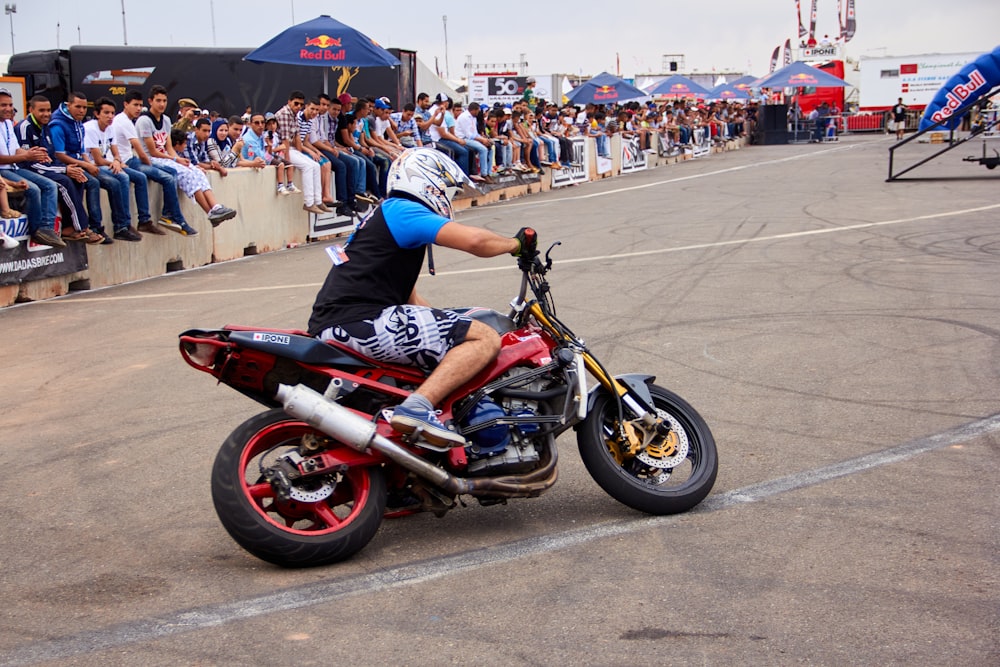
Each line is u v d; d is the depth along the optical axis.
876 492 4.64
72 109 10.60
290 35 16.33
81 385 7.03
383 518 4.34
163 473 5.19
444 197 4.32
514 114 23.27
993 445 5.23
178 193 12.41
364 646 3.31
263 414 4.04
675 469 5.26
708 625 3.40
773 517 4.39
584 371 4.33
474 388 4.19
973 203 16.62
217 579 3.89
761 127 47.84
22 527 4.50
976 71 20.69
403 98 25.05
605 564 3.94
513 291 9.93
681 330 8.09
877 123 53.53
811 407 6.00
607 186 24.91
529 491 4.21
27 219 10.20
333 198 16.19
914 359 7.00
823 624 3.38
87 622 3.54
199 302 10.09
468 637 3.36
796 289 9.67
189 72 23.98
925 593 3.60
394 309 4.11
